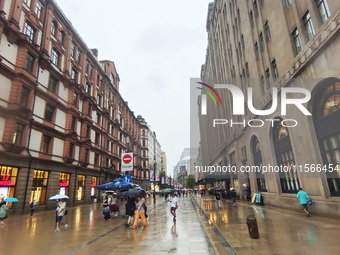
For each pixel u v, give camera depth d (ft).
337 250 19.57
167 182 302.86
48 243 26.14
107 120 137.49
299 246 21.30
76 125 96.99
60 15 87.92
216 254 20.49
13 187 60.75
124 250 22.43
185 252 21.27
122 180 54.34
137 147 222.69
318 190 39.86
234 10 91.09
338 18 33.22
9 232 33.81
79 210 71.51
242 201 79.66
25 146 63.82
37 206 68.64
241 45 82.12
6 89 59.57
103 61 150.10
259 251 20.22
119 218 49.90
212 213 51.88
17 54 63.93
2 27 57.72
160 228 35.47
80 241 26.94
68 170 88.22
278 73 54.34
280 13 52.49
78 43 104.94
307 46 40.91
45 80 77.25
